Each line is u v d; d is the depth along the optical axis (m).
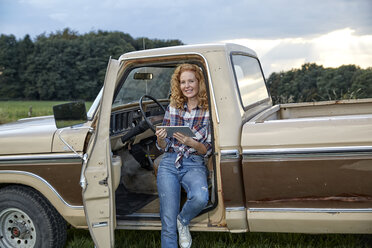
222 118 2.59
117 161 2.88
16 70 87.62
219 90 2.63
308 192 2.42
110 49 87.19
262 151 2.48
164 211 2.74
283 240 3.22
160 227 2.93
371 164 2.29
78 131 2.87
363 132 2.30
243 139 2.51
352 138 2.31
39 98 86.75
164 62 2.88
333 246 3.09
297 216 2.46
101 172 2.68
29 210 2.99
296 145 2.41
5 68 86.62
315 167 2.39
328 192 2.39
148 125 3.12
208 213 2.80
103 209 2.69
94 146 2.68
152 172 3.49
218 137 2.58
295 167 2.42
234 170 2.55
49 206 3.02
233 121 2.58
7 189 3.05
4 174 2.99
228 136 2.56
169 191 2.75
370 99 3.91
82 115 2.66
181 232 2.72
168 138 2.86
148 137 3.79
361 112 3.98
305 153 2.40
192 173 2.75
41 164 2.90
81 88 85.19
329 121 2.40
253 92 3.43
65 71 85.12
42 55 85.94
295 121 2.47
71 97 85.25
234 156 2.56
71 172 2.85
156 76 3.87
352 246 2.99
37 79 85.44
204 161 2.88
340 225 2.41
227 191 2.58
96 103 2.98
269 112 3.46
